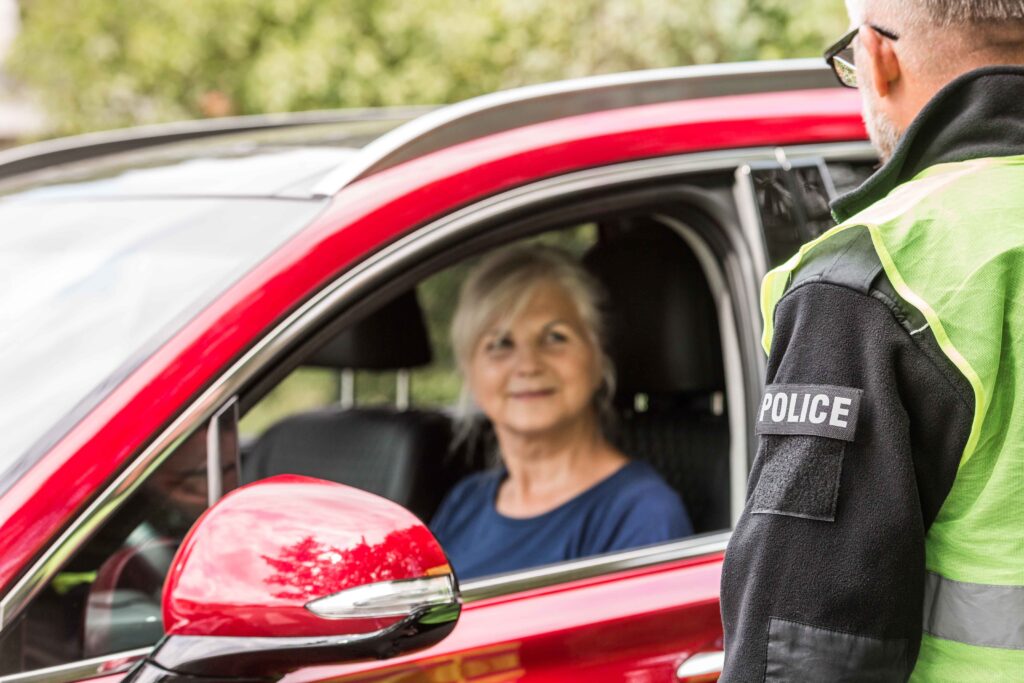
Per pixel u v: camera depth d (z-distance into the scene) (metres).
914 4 1.65
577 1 9.70
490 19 9.87
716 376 2.77
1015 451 1.51
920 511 1.51
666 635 2.12
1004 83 1.60
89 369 1.96
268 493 1.69
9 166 2.96
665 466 2.91
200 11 10.38
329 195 2.13
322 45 10.16
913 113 1.70
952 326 1.51
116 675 1.78
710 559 2.26
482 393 2.92
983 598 1.53
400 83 10.09
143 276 2.13
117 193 2.55
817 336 1.55
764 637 1.51
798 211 2.40
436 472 3.39
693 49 9.34
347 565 1.62
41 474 1.78
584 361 2.84
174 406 1.87
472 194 2.18
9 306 2.19
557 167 2.26
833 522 1.50
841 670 1.48
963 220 1.54
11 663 1.72
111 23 10.63
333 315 2.02
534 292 2.85
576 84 2.43
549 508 2.87
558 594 2.12
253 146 2.75
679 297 2.76
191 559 1.65
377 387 4.33
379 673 1.93
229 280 2.02
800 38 9.14
